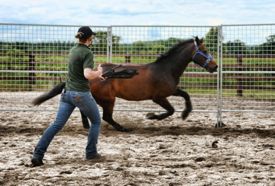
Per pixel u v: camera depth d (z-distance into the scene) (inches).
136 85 467.8
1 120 545.0
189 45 484.7
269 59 515.2
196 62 486.6
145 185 268.8
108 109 470.0
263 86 595.8
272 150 375.9
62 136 436.5
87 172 298.5
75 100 312.5
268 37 507.8
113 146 392.2
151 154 359.6
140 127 498.0
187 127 498.3
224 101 711.7
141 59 529.0
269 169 308.5
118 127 470.3
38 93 774.5
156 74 471.5
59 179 281.0
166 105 480.7
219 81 508.1
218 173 297.0
